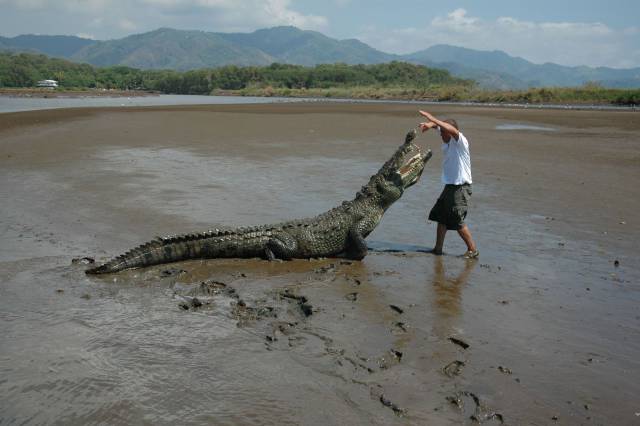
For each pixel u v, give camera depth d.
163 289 5.76
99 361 4.10
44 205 9.23
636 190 11.57
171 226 8.08
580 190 11.52
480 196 10.86
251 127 25.00
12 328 4.64
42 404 3.52
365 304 5.39
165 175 12.23
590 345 4.59
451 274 6.39
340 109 42.69
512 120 31.59
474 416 3.53
